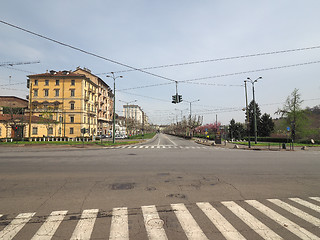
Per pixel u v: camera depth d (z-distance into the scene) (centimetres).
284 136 3912
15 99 5391
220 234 312
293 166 928
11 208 424
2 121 3562
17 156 1322
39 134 3878
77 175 732
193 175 733
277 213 394
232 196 498
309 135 3478
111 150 1822
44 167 896
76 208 422
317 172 791
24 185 598
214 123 7662
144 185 597
